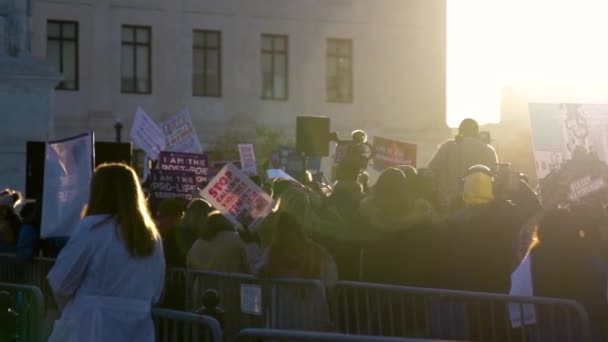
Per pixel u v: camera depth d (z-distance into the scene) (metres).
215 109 60.31
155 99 59.19
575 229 10.12
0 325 11.25
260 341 7.61
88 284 8.93
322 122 22.67
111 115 58.00
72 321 8.89
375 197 12.04
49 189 14.71
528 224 10.72
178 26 59.72
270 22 61.69
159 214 14.72
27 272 16.80
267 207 14.41
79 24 57.75
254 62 61.28
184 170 18.55
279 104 61.75
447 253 11.79
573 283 10.09
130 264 8.92
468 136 15.07
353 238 13.05
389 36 64.12
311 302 11.33
